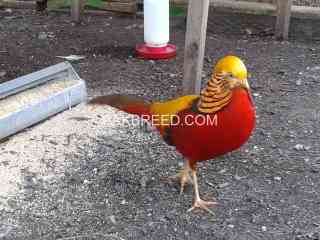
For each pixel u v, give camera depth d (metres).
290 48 3.34
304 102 2.61
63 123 2.36
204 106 1.66
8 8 4.06
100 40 3.44
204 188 1.93
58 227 1.73
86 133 2.28
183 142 1.74
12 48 3.30
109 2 3.87
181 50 3.28
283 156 2.14
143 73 2.93
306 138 2.28
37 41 3.43
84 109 2.49
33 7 4.03
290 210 1.82
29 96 2.43
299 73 2.96
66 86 2.53
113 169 2.04
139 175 2.00
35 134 2.26
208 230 1.72
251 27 3.67
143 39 3.44
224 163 2.09
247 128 1.66
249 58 3.17
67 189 1.92
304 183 1.97
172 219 1.77
